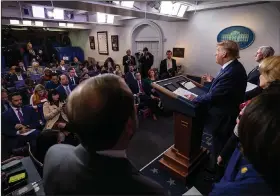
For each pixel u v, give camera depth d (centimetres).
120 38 691
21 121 229
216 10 438
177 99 157
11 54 672
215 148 176
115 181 41
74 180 42
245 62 418
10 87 401
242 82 155
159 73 509
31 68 525
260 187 41
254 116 42
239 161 65
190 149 180
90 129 41
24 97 384
